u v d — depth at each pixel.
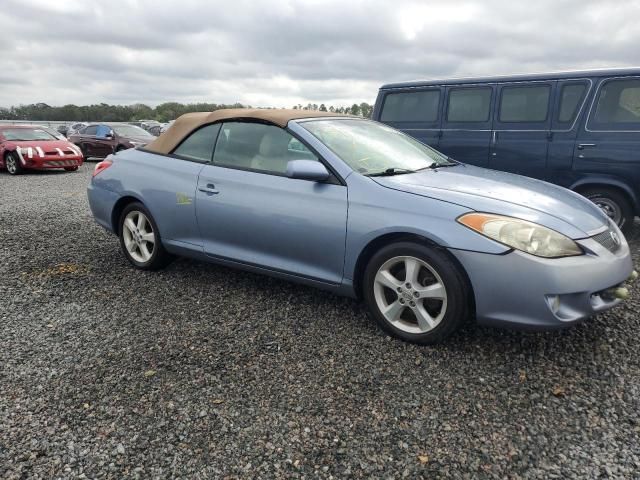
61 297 3.81
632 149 5.18
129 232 4.45
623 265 2.85
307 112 3.88
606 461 2.01
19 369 2.76
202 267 4.48
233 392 2.52
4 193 9.51
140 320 3.38
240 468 2.01
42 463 2.03
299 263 3.39
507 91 5.93
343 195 3.12
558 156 5.61
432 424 2.26
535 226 2.66
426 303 2.97
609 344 2.96
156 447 2.13
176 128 4.23
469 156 6.24
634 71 5.16
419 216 2.85
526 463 2.01
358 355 2.88
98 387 2.57
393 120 6.86
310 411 2.37
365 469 2.00
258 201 3.46
